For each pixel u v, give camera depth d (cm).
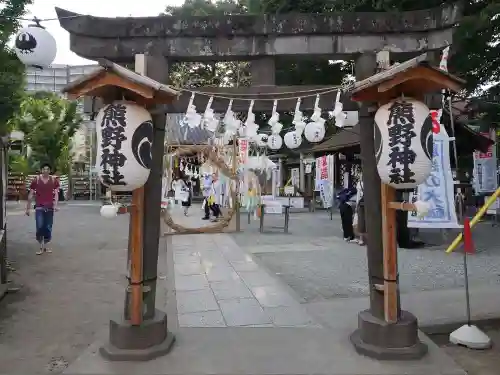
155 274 455
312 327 514
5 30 765
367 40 471
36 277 778
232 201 1409
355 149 1283
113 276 793
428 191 929
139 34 464
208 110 460
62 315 574
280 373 389
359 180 1259
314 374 388
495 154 1377
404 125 387
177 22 464
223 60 488
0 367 425
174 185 1862
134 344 420
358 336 457
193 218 1773
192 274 805
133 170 389
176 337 478
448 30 459
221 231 1391
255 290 689
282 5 1337
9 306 611
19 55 533
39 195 995
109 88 398
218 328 510
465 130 1130
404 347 421
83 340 491
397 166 388
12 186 3117
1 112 796
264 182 1973
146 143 398
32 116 2883
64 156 3319
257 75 484
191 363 409
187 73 1794
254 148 1598
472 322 545
